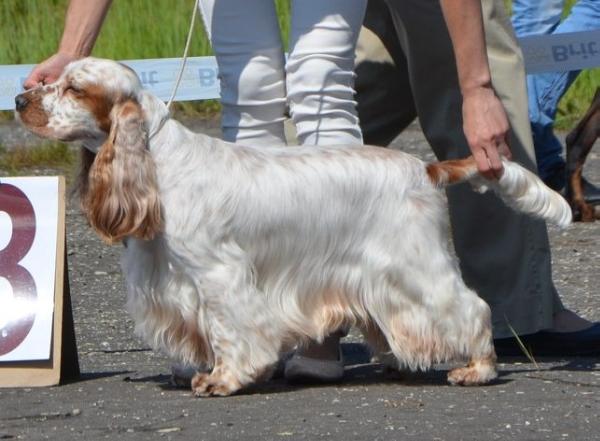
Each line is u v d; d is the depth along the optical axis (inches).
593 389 296.7
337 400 287.0
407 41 331.6
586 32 496.4
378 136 358.0
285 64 311.3
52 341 305.0
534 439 253.4
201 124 795.4
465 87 297.6
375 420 267.7
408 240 288.7
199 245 281.1
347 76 306.0
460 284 293.9
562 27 565.6
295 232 287.9
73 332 313.1
